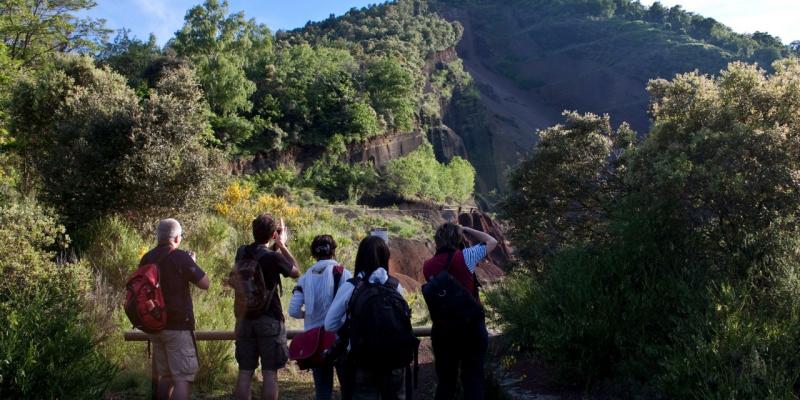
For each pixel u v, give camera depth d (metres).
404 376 4.65
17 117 16.42
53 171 12.10
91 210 11.77
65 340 5.02
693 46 181.12
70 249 10.84
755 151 7.43
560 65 197.75
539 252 10.46
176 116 13.30
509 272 11.14
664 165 7.69
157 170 12.27
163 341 5.01
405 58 113.56
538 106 184.62
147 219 12.41
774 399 4.41
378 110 73.94
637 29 198.75
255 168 55.41
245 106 56.16
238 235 14.43
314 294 5.09
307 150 61.59
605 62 192.62
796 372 4.80
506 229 11.50
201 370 6.89
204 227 13.06
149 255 5.11
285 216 18.16
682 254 6.70
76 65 17.42
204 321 7.62
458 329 4.91
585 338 6.09
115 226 11.34
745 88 8.52
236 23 63.31
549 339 6.20
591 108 181.62
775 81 8.62
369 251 4.77
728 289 5.62
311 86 65.31
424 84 120.94
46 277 7.02
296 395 6.88
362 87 74.88
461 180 77.44
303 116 61.03
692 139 7.99
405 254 23.70
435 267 5.09
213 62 53.41
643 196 7.41
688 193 7.42
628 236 6.62
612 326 6.09
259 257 5.27
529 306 7.39
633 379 5.81
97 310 7.32
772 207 7.33
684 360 5.06
